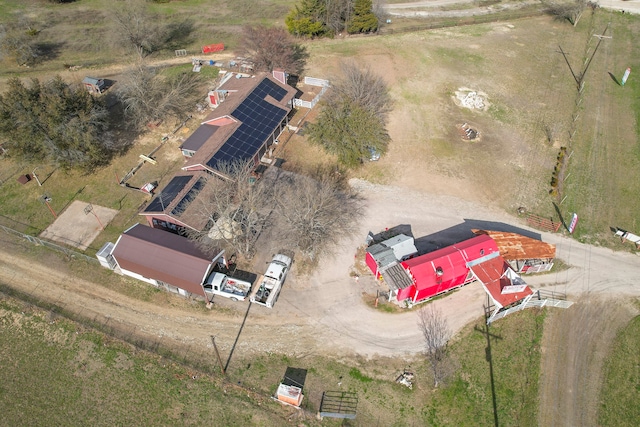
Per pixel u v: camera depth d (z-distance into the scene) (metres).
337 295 46.72
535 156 63.34
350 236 52.22
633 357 42.75
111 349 42.06
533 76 79.25
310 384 40.22
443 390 40.19
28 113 51.72
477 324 44.56
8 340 42.75
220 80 73.31
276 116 62.12
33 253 49.94
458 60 82.25
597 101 73.94
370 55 82.31
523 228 53.88
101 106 64.94
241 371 40.91
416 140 64.81
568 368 41.84
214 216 50.09
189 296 46.38
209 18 96.38
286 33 82.50
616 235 53.53
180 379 40.25
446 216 54.94
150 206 50.41
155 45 84.81
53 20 91.62
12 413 38.22
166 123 66.50
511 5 105.69
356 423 38.16
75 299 45.91
